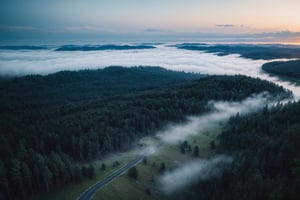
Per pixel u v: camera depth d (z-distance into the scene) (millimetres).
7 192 81500
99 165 111375
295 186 63312
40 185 87938
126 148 131625
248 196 67938
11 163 85812
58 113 192750
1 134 124688
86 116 156875
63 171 91125
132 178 102250
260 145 93562
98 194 88188
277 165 77125
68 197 86188
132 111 166625
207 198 84938
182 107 183500
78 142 115625
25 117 184375
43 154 107125
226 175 87250
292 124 112500
